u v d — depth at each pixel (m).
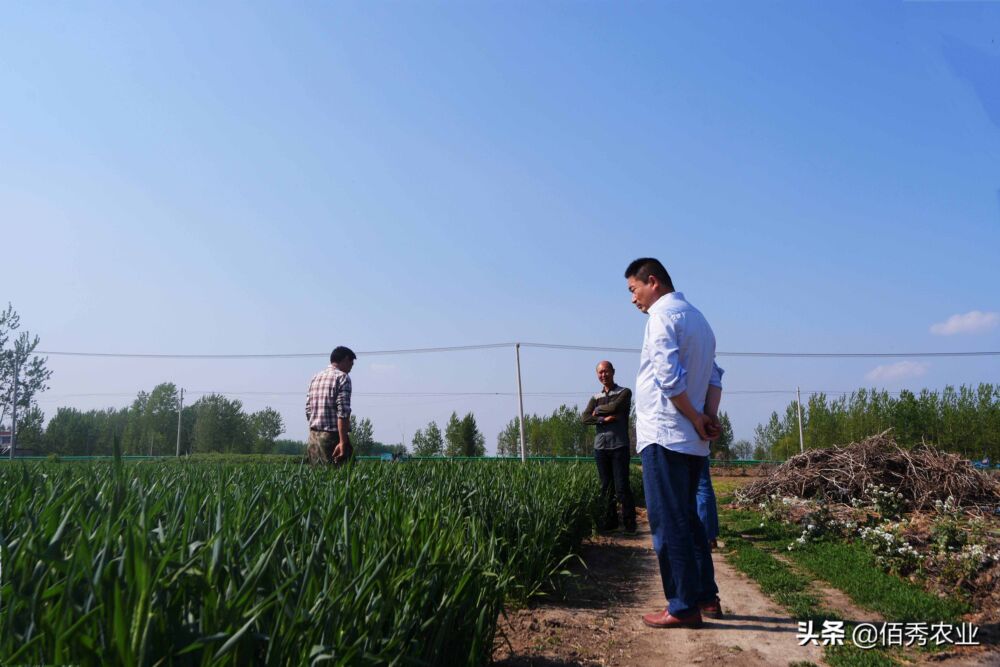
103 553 1.60
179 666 1.56
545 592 4.75
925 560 5.18
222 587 1.85
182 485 4.14
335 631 1.93
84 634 1.43
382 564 2.12
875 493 7.96
